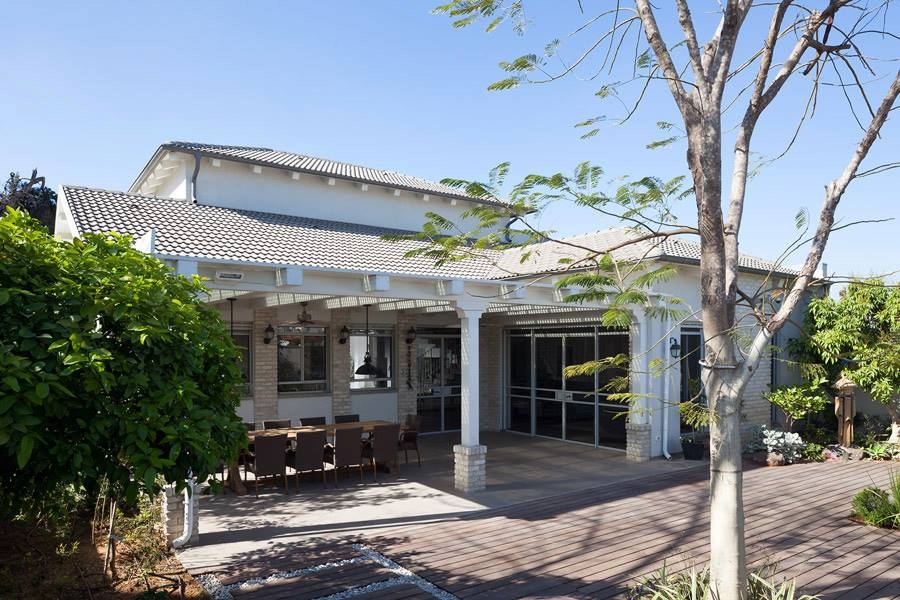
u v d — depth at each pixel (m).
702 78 4.09
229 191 14.46
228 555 6.99
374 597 5.81
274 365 13.59
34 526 7.21
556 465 12.16
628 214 4.84
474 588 6.02
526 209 4.83
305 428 11.45
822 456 12.77
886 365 11.79
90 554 6.79
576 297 5.43
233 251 8.95
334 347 14.62
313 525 8.19
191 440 3.56
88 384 3.22
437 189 18.27
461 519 8.48
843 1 4.57
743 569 3.95
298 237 11.66
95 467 3.49
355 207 16.38
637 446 12.56
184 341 3.94
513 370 16.70
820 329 13.84
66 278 3.51
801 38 4.55
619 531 7.83
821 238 4.21
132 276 3.87
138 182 16.47
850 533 7.70
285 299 11.04
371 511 8.89
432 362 16.56
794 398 13.20
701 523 8.13
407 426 12.34
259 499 9.65
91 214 9.62
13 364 2.93
